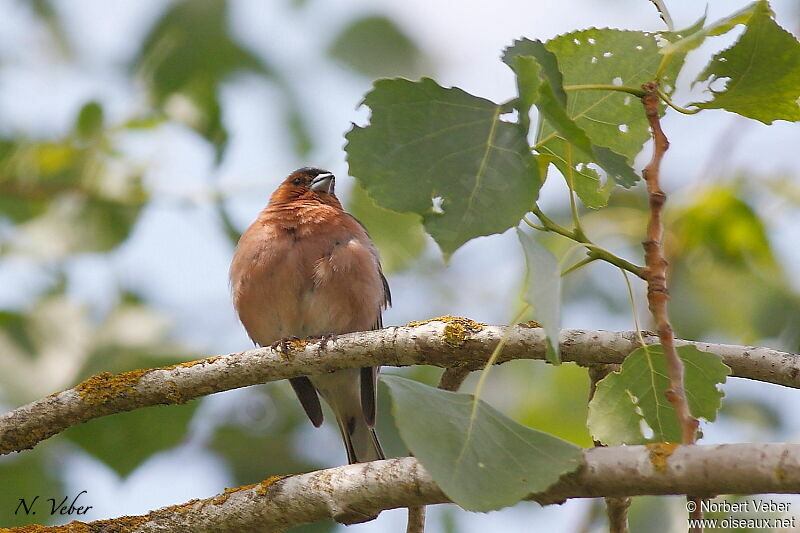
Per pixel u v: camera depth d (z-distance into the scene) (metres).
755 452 4.89
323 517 6.70
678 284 12.11
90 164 12.70
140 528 7.27
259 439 13.50
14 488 12.38
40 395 11.37
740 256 12.04
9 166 12.77
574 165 6.46
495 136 5.40
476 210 5.34
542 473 5.03
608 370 7.28
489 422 5.20
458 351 7.37
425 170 5.39
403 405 5.04
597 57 6.54
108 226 12.76
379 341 7.58
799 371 6.69
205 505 7.20
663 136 5.64
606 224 12.52
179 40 12.77
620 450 5.25
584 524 11.09
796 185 12.20
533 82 5.17
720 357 6.05
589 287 12.67
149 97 12.69
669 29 6.27
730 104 6.12
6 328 11.68
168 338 11.81
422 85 5.40
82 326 11.88
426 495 6.04
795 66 5.85
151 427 11.90
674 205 12.09
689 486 5.03
